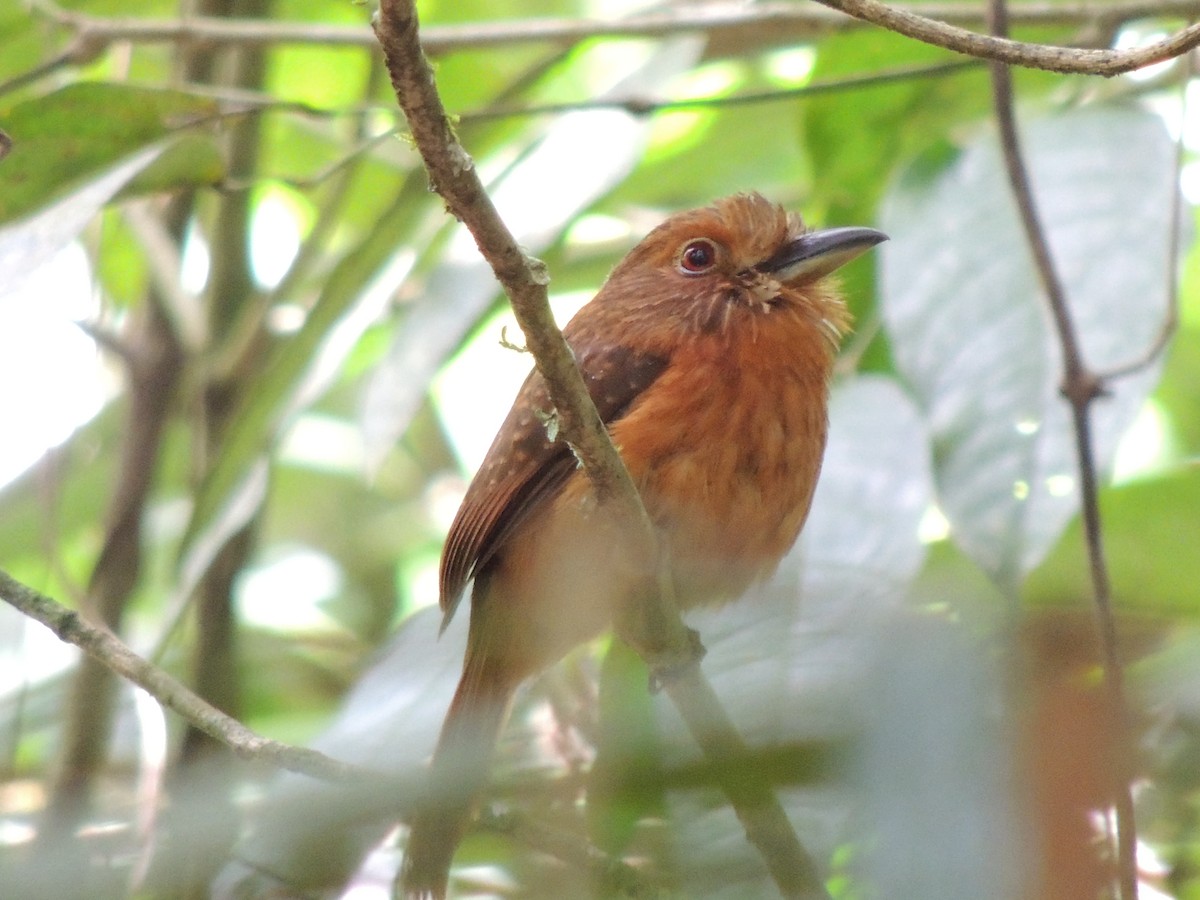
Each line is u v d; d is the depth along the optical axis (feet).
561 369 18.12
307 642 38.40
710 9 35.42
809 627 13.56
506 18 45.03
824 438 26.16
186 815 13.74
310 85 45.03
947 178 28.50
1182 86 25.76
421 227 36.01
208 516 31.53
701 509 24.40
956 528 24.34
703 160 41.29
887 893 11.43
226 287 38.55
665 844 16.19
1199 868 20.95
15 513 41.04
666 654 21.58
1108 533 23.59
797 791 13.12
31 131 27.25
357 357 44.14
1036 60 17.87
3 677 35.78
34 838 14.71
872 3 18.42
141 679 20.35
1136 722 12.94
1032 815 11.55
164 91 27.35
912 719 11.75
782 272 26.27
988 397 25.75
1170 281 24.06
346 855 16.83
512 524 24.90
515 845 20.07
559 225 34.50
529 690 27.30
